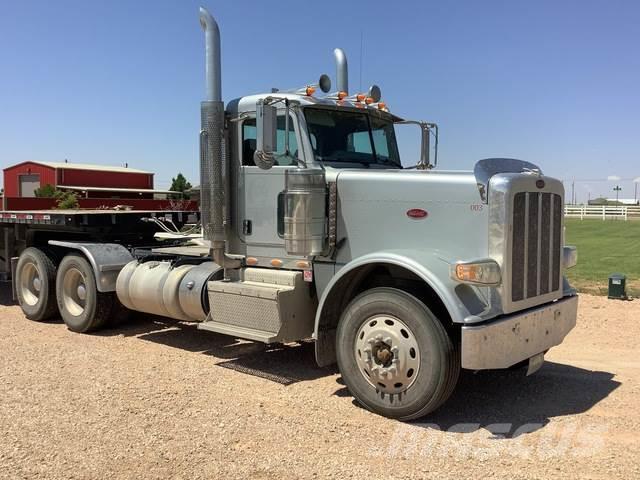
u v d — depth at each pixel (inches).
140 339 298.0
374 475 151.9
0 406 197.8
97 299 303.9
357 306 197.3
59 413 192.1
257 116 212.7
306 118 227.6
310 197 213.3
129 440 171.8
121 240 348.5
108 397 207.6
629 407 204.1
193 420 187.5
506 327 184.9
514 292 189.3
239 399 207.9
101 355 265.3
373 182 210.2
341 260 218.7
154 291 275.0
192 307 258.7
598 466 157.1
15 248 376.5
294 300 224.7
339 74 297.6
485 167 190.7
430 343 181.6
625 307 378.9
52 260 336.8
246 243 243.4
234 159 245.1
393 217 206.4
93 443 169.6
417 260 188.7
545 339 205.2
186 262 284.0
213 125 238.8
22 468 154.1
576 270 552.4
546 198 203.9
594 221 1660.9
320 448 168.1
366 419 190.7
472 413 197.8
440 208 196.9
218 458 160.9
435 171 204.8
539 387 225.8
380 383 191.9
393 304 188.4
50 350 273.1
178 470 153.9
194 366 249.4
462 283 182.5
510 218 185.2
